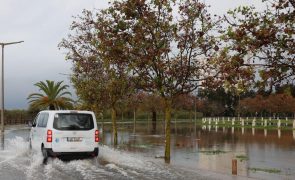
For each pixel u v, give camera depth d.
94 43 25.09
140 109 74.75
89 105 30.02
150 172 14.29
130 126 61.75
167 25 16.55
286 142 28.72
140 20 16.06
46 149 16.53
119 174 13.79
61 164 16.20
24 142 27.50
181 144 27.75
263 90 9.67
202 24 16.78
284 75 9.40
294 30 9.11
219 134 38.97
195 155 20.91
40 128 17.80
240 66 9.66
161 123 75.62
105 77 27.86
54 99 61.72
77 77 30.58
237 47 9.53
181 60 17.02
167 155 17.83
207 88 16.91
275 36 9.26
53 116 16.69
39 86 61.72
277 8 9.34
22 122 69.62
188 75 17.22
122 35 16.36
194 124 68.06
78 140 16.73
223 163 17.77
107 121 82.19
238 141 30.05
